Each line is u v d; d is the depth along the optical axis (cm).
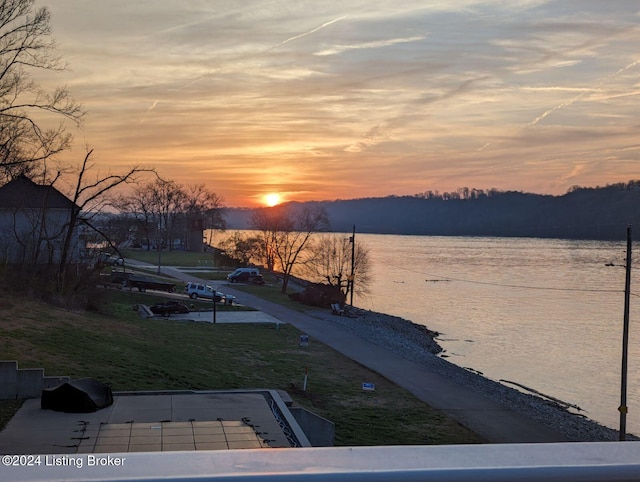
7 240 4253
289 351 3741
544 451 149
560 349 4691
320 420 1977
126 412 1439
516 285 8688
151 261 10369
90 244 5072
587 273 9881
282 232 9462
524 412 2867
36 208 4322
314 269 8356
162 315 4794
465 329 5569
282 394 2030
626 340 2459
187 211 13775
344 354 3819
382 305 7125
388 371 3447
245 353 3509
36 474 130
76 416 1379
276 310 5688
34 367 2078
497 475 137
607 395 3481
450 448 150
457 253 15862
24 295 3447
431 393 3028
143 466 136
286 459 142
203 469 135
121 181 3847
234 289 7269
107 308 4156
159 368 2466
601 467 140
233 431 1234
